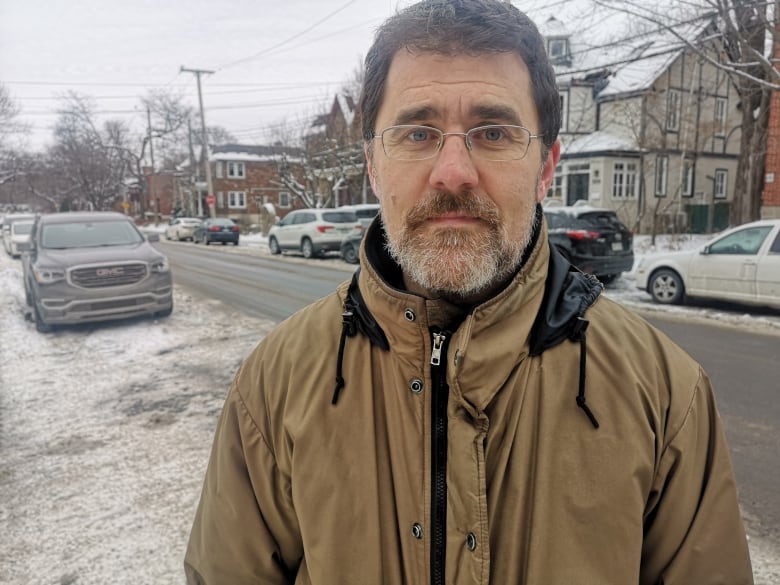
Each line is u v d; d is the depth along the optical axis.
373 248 1.17
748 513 2.71
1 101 33.81
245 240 28.62
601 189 22.78
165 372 5.39
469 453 0.98
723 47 10.65
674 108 20.31
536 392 1.02
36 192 57.34
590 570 0.94
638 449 0.97
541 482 0.97
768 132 15.42
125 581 2.30
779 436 3.61
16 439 3.79
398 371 1.07
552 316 1.06
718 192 25.72
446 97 1.01
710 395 1.10
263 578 1.15
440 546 0.99
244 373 1.25
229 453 1.19
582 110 22.83
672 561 1.01
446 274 1.00
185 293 10.45
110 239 8.02
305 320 1.24
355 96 25.45
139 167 54.62
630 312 1.17
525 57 1.07
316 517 1.03
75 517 2.79
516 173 1.03
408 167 1.04
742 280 7.55
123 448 3.62
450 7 1.05
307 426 1.07
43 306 6.89
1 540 2.60
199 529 1.22
